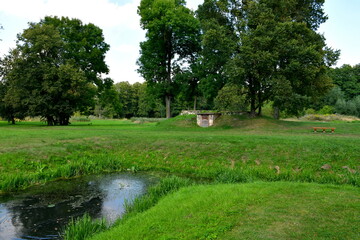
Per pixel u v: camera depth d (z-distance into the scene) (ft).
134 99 314.96
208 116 103.55
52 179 39.27
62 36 122.83
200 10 114.62
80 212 26.09
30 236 20.92
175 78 127.13
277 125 89.81
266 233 16.08
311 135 62.54
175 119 112.16
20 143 50.49
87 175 42.09
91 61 127.65
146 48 128.16
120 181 38.24
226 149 48.32
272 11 96.32
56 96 111.65
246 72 87.20
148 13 124.26
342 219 18.03
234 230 16.69
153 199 27.27
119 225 20.22
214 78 112.16
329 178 35.45
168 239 16.02
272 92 88.84
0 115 136.56
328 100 204.95
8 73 114.01
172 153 49.93
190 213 20.20
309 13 108.47
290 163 40.70
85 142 55.36
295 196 23.41
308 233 15.98
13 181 35.17
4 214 25.59
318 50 99.66
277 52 82.02
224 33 94.99
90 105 134.92
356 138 52.42
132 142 56.34
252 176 37.52
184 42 123.95
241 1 104.06
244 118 102.22
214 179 38.60
